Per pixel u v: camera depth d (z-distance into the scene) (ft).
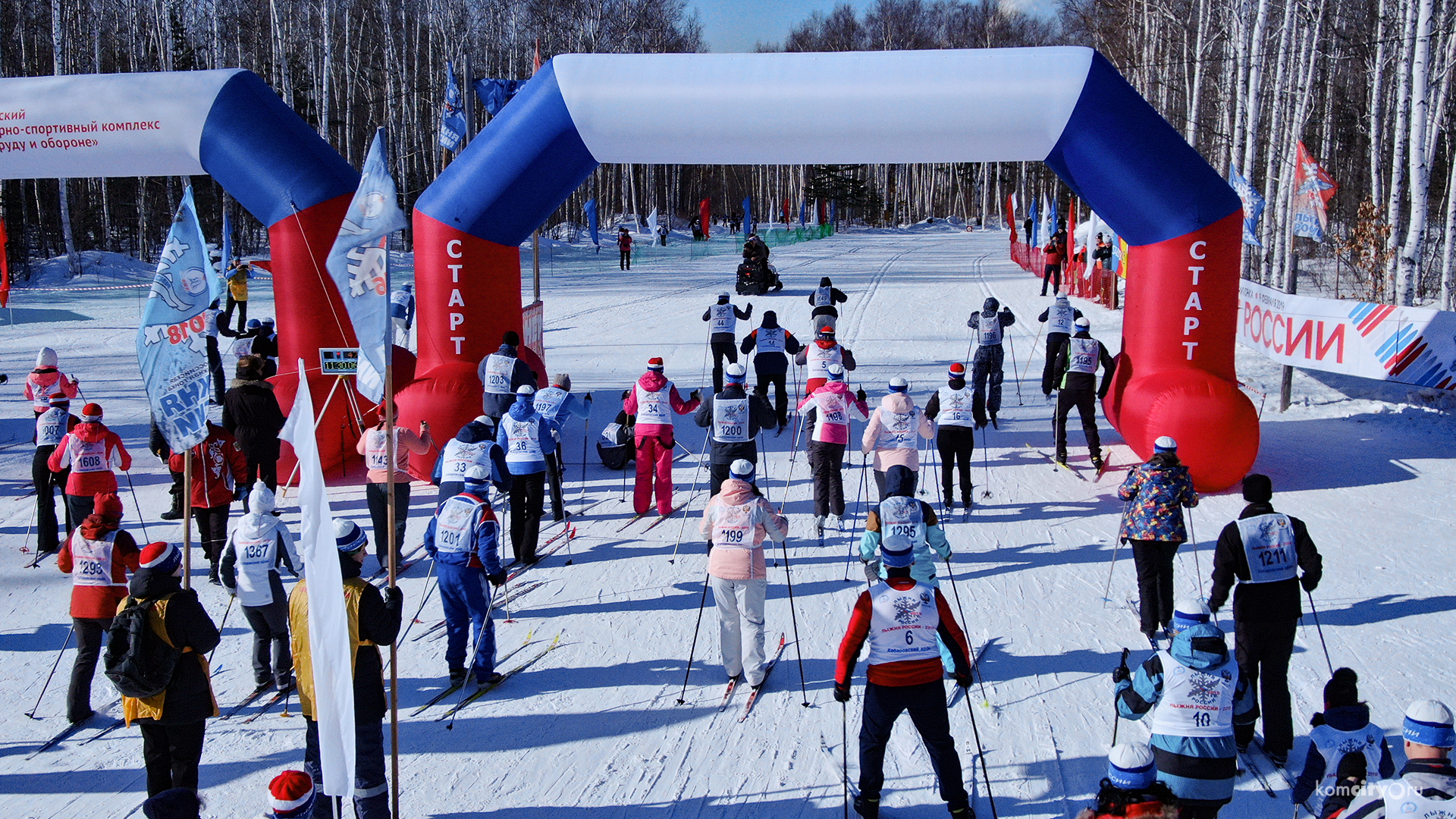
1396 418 37.40
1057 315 36.35
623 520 29.50
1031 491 31.17
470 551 18.92
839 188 216.74
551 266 109.70
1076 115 29.73
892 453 26.94
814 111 30.68
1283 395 39.55
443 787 16.08
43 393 29.50
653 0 163.73
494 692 19.33
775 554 26.27
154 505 31.27
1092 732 17.28
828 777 16.24
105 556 18.16
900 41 237.66
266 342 37.01
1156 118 29.99
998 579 24.22
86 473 25.21
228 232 52.65
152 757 14.75
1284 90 70.03
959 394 28.45
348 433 34.24
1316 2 67.77
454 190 32.71
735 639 19.06
